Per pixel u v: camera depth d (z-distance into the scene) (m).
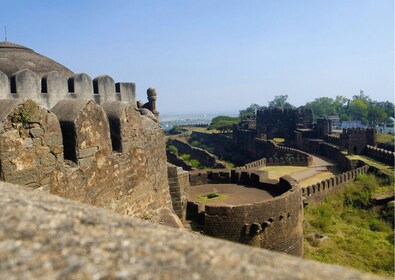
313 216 26.28
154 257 2.56
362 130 46.56
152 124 10.83
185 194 15.62
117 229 2.99
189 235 3.19
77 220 3.05
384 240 22.34
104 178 7.91
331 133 60.31
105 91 11.38
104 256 2.49
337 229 24.30
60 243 2.60
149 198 10.22
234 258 2.71
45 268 2.30
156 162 10.84
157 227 3.31
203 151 50.75
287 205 15.40
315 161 47.97
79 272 2.28
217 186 20.52
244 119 88.50
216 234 14.23
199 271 2.43
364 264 18.59
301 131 62.41
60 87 9.47
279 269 2.61
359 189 32.25
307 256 18.95
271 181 19.84
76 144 7.10
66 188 6.83
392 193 31.02
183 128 107.94
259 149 60.72
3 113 5.83
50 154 6.54
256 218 14.46
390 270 17.94
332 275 2.62
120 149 8.62
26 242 2.57
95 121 7.62
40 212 3.12
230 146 72.94
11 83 8.35
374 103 142.38
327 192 30.73
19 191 3.87
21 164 6.01
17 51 13.10
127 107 8.88
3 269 2.27
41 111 6.38
